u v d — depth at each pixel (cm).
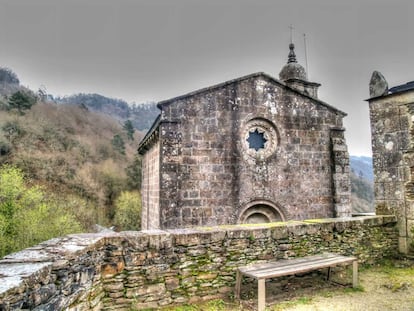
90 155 3697
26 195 1372
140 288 493
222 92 1102
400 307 522
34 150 3022
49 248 403
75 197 2664
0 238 1185
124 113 9650
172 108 1040
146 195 1612
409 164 818
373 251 775
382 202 870
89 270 426
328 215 1180
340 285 630
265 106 1154
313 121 1213
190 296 531
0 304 248
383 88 879
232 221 1052
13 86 5975
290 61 1991
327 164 1209
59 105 5041
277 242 630
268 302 542
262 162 1123
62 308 353
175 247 529
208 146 1062
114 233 514
